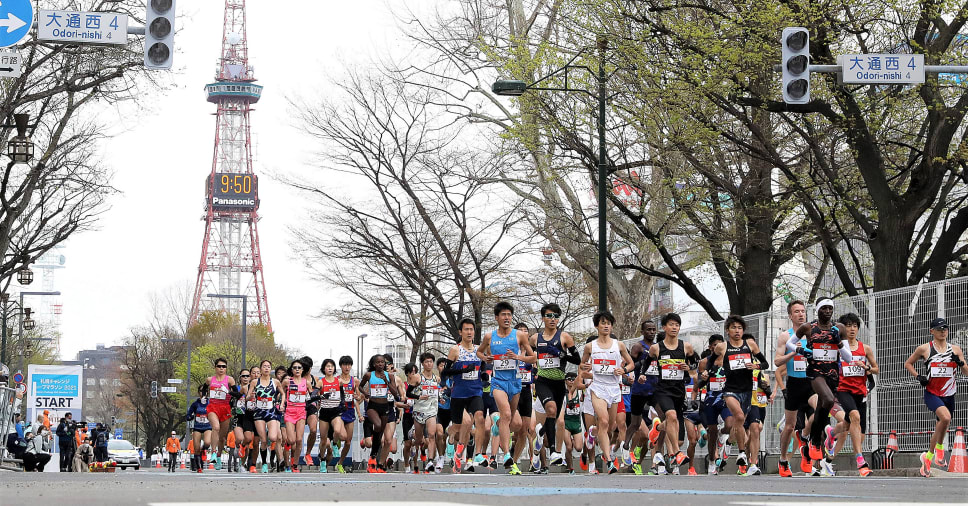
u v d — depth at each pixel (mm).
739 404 48781
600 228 78125
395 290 118312
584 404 51938
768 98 71375
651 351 47906
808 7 65750
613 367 46688
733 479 35438
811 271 127875
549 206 100250
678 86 74062
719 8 74875
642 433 54875
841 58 48312
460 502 18031
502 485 26969
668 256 89312
